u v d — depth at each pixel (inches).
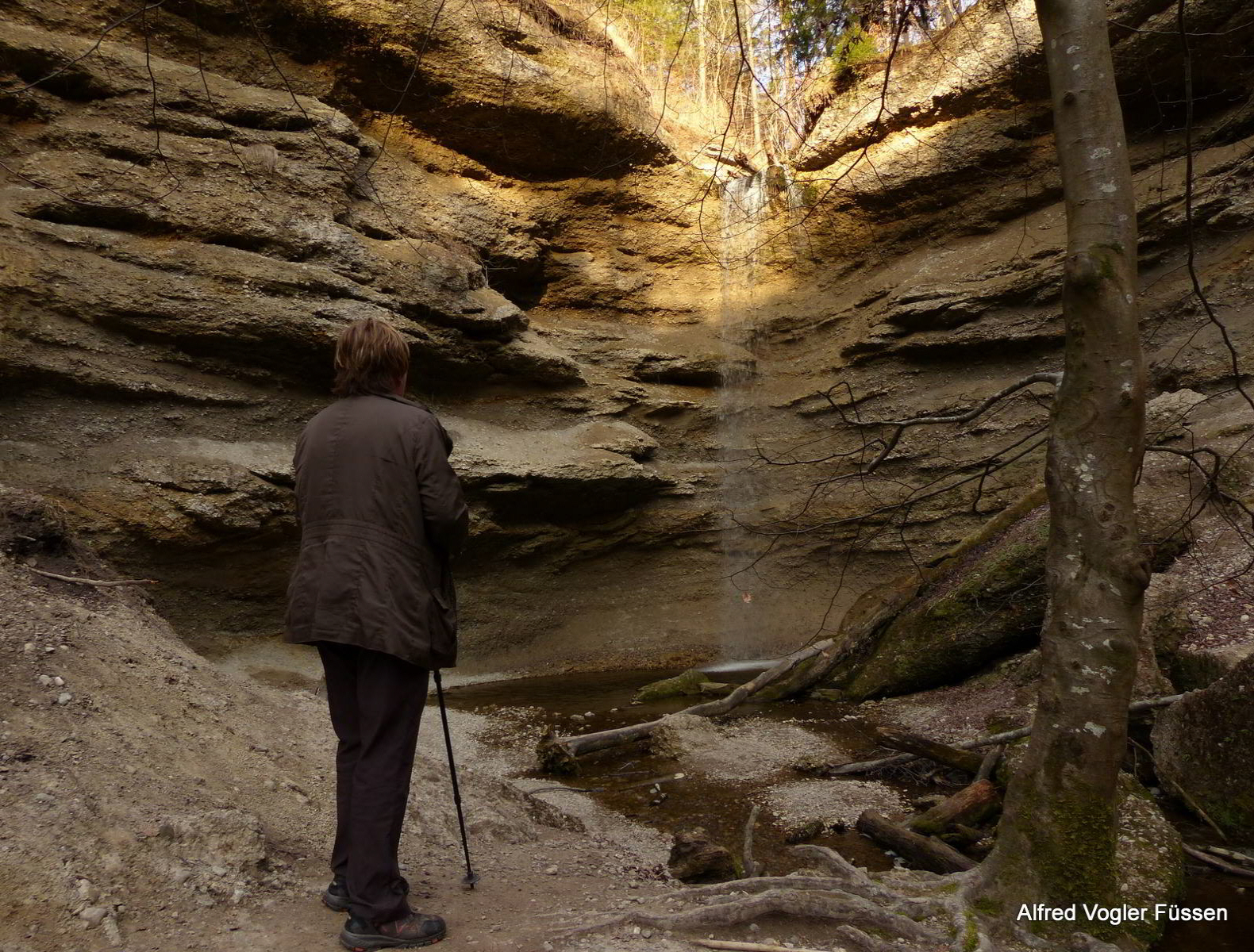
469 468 446.0
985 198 535.8
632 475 510.9
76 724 137.2
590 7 546.6
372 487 100.8
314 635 98.3
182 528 354.9
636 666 496.4
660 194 584.7
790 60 376.8
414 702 102.9
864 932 114.2
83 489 339.3
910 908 122.3
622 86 542.0
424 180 503.2
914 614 341.1
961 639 320.5
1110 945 115.6
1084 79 124.0
